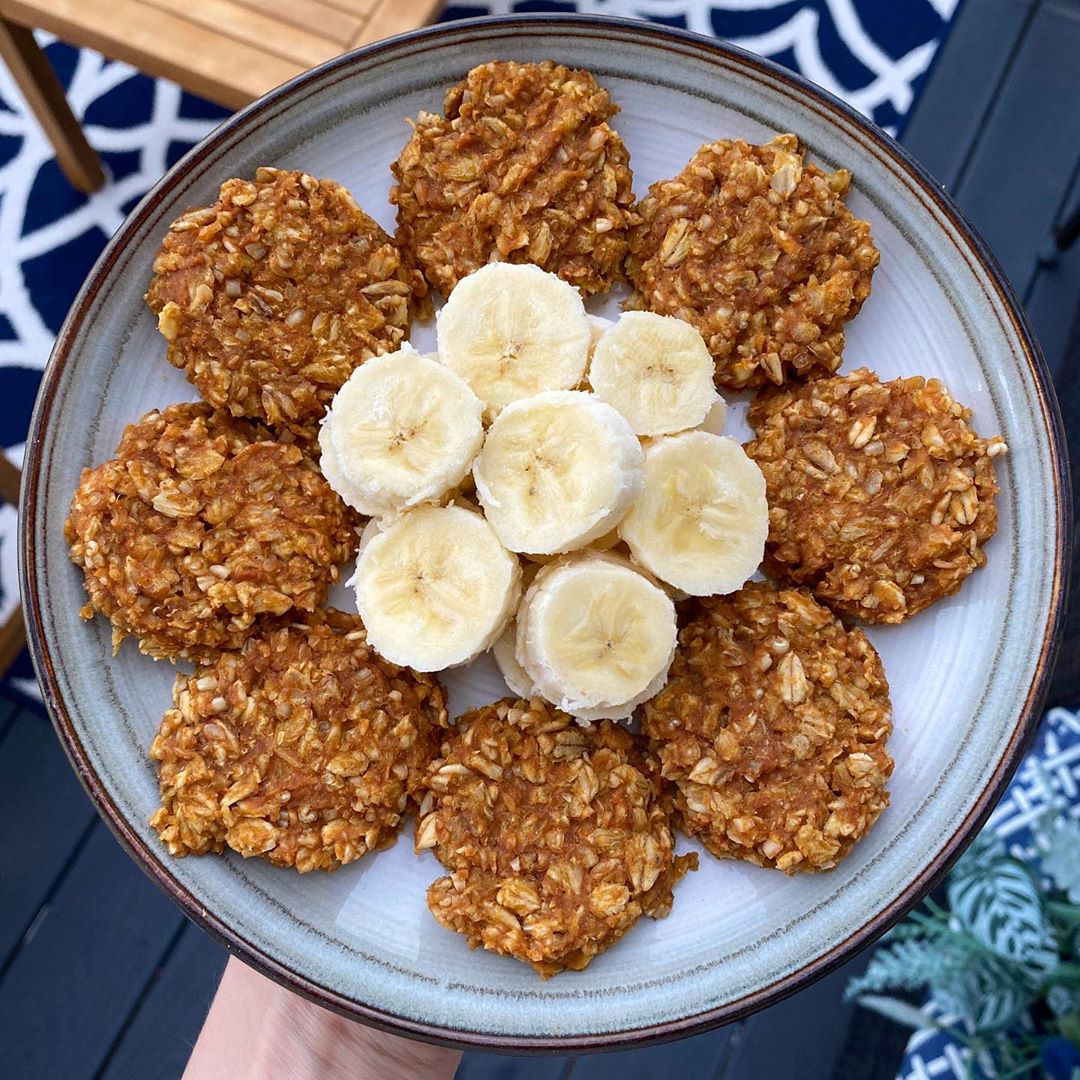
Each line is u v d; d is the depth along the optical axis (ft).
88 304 1.01
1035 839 1.20
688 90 1.07
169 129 1.68
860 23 1.63
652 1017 0.98
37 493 1.00
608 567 0.97
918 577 1.03
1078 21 1.46
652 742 1.03
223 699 1.00
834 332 1.06
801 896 1.01
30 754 1.55
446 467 0.98
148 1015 1.47
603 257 1.06
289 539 1.01
